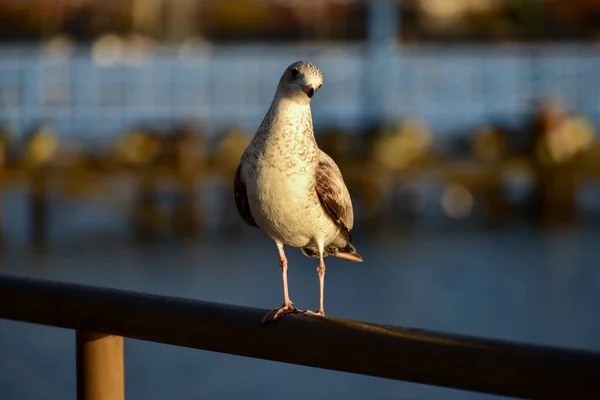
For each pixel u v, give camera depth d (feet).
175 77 81.87
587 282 46.32
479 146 69.87
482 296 43.37
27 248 59.31
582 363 7.93
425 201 75.31
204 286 46.62
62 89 80.84
